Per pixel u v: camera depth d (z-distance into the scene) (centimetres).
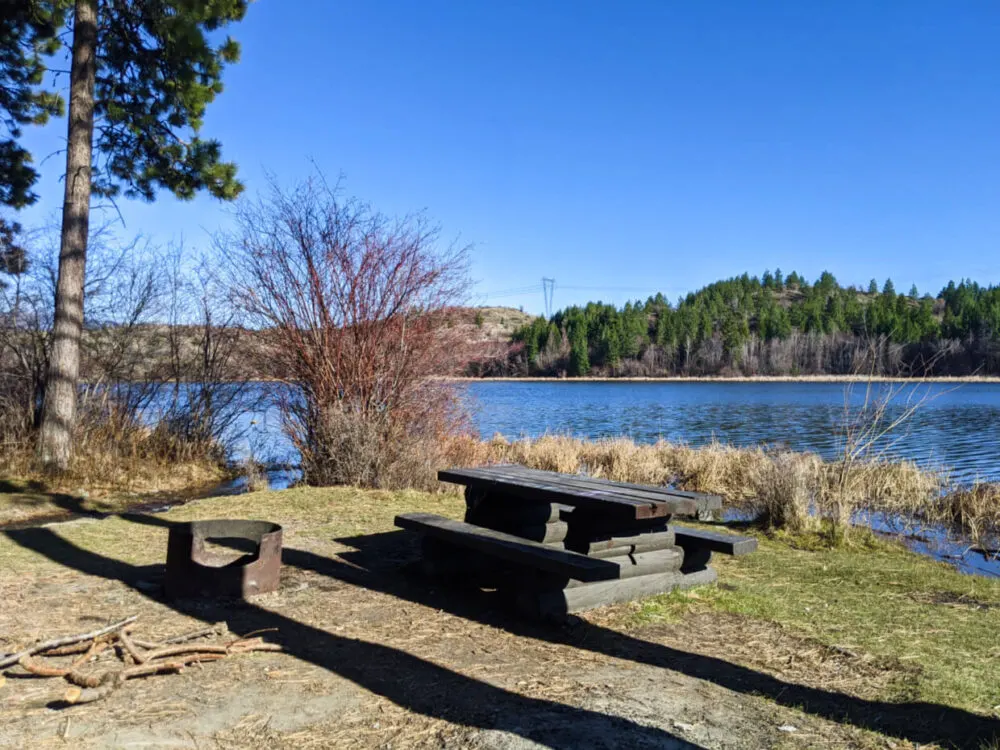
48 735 284
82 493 995
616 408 3438
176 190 1308
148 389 1308
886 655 398
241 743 284
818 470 1084
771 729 305
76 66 1096
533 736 294
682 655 395
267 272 1008
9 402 1150
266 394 1056
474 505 556
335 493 884
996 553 843
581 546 479
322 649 389
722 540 493
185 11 1158
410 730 299
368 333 1016
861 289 18712
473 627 434
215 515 761
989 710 329
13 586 492
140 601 462
